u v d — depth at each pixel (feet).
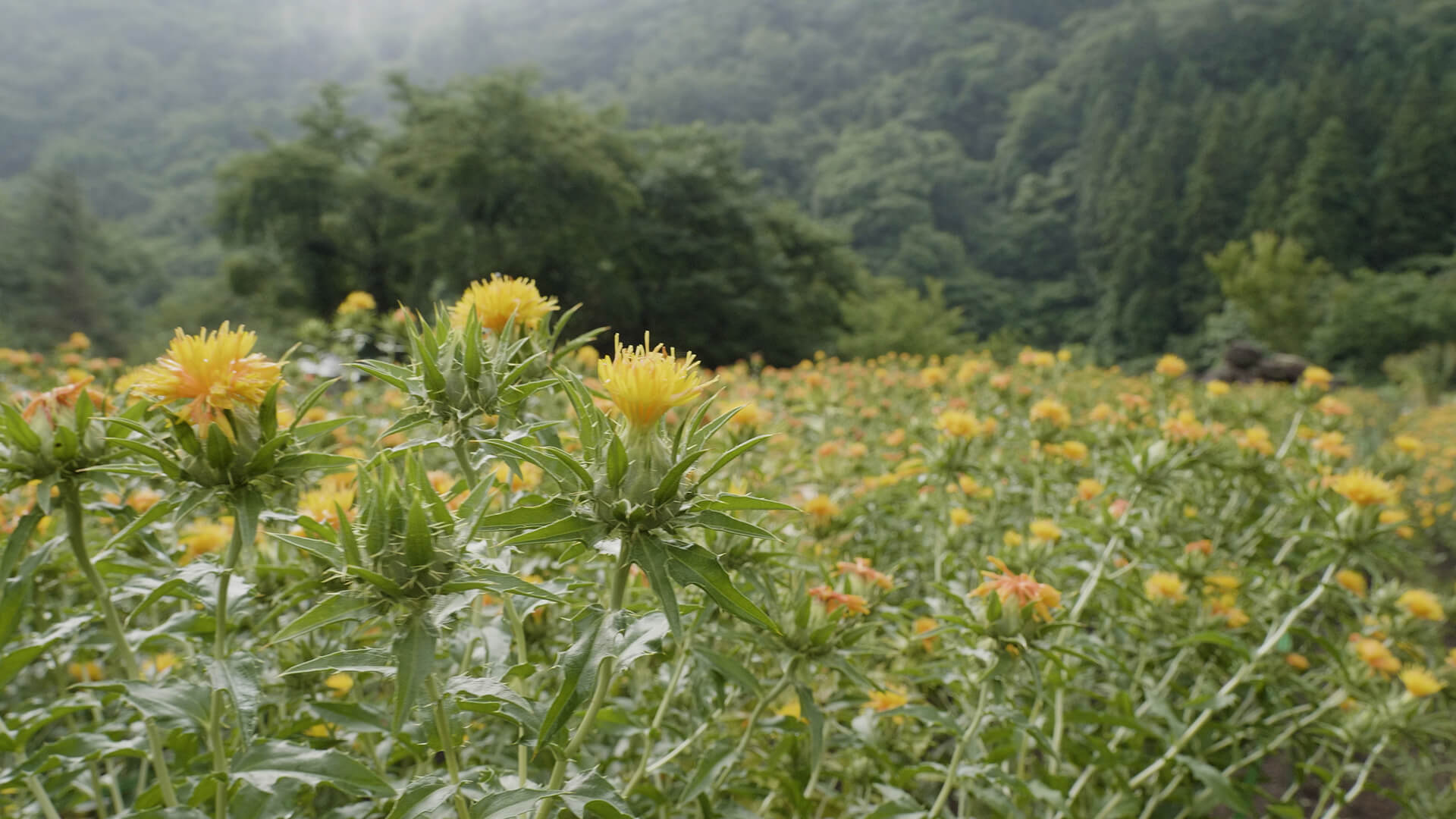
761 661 11.14
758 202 209.97
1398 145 289.33
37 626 10.42
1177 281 304.50
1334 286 175.83
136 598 9.32
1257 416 23.38
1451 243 278.67
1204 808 13.58
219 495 6.02
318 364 23.53
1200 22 432.66
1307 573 15.26
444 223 164.86
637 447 5.81
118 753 7.42
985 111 508.94
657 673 11.40
